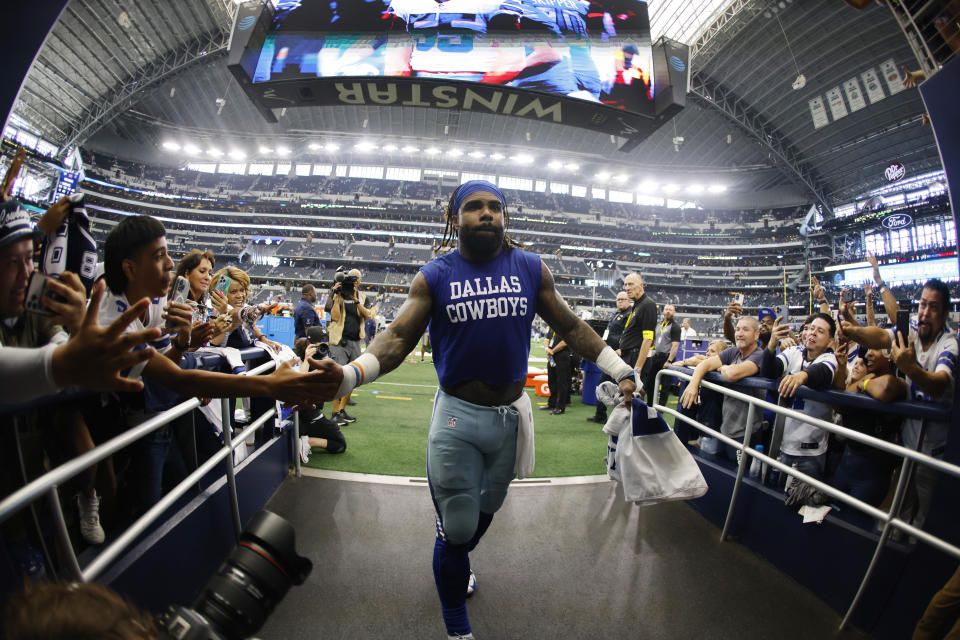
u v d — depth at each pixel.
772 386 2.80
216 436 2.59
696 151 47.53
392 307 46.66
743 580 2.37
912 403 2.04
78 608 0.42
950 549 1.64
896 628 1.86
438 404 1.80
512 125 44.88
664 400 6.39
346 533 2.69
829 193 45.09
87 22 28.64
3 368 0.75
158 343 1.67
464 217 1.69
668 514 3.16
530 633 1.92
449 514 1.64
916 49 2.05
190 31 32.06
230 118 46.34
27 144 33.72
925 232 39.84
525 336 1.79
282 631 1.85
